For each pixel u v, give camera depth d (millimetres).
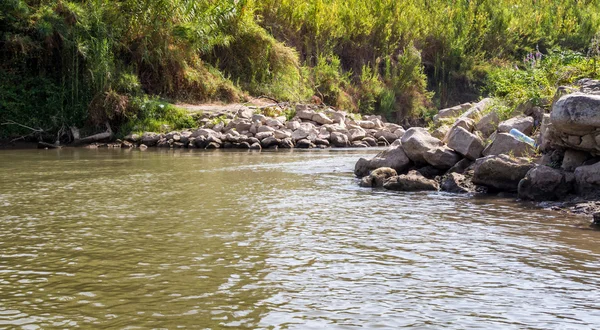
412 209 8242
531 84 13023
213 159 16453
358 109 37406
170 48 27953
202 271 5215
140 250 5926
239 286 4812
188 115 25094
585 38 51062
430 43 46125
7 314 4219
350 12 39594
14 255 5762
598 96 8297
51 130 24281
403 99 41062
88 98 24781
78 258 5641
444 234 6652
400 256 5719
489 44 48719
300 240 6352
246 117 25031
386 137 25312
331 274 5145
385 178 10617
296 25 36969
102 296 4578
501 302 4492
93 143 23688
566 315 4238
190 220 7418
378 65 41531
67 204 8641
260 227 7004
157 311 4262
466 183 10109
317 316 4188
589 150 8742
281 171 13133
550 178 8820
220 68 32125
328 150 20828
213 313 4227
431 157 11039
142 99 25312
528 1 54562
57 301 4477
